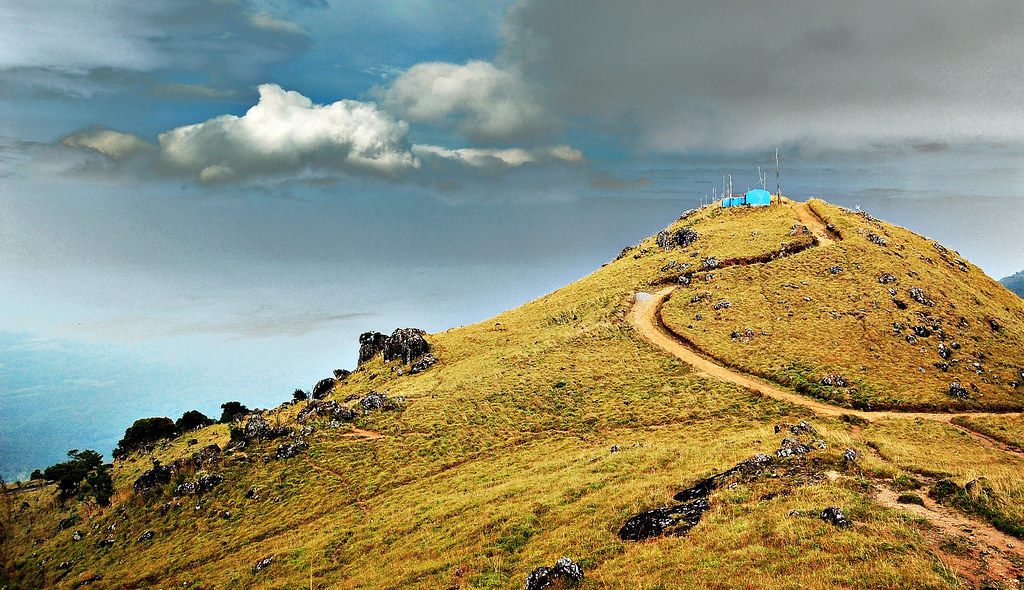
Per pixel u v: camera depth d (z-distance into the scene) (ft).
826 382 242.99
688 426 219.61
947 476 111.45
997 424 200.75
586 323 356.38
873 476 113.60
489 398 271.08
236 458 242.58
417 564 124.57
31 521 260.42
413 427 252.21
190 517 213.25
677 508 112.47
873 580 76.13
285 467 231.91
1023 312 361.92
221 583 156.56
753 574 83.61
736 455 143.95
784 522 95.55
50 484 327.26
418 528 150.41
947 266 396.37
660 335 319.68
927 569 76.28
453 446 231.71
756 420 218.18
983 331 294.66
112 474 315.17
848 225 413.39
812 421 209.97
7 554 225.15
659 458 157.69
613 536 109.91
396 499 192.03
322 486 213.46
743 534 95.14
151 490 235.20
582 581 93.71
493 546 121.19
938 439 186.39
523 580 102.22
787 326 298.56
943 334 284.20
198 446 317.22
